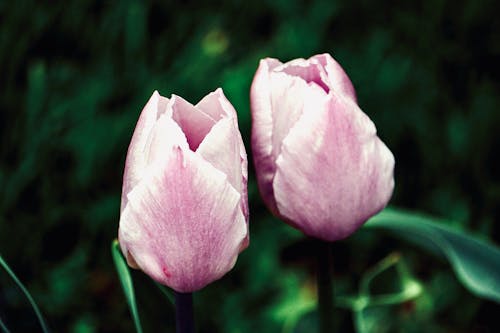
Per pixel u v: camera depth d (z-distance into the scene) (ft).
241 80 3.48
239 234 1.38
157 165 1.34
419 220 1.89
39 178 3.40
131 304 1.61
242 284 3.15
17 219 3.31
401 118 3.51
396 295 1.91
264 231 3.23
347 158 1.49
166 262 1.37
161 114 1.40
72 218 3.37
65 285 3.15
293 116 1.50
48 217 3.34
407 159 3.46
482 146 3.39
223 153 1.36
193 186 1.34
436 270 3.17
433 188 3.40
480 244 1.86
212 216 1.35
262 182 1.54
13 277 1.51
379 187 1.52
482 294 1.85
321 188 1.50
